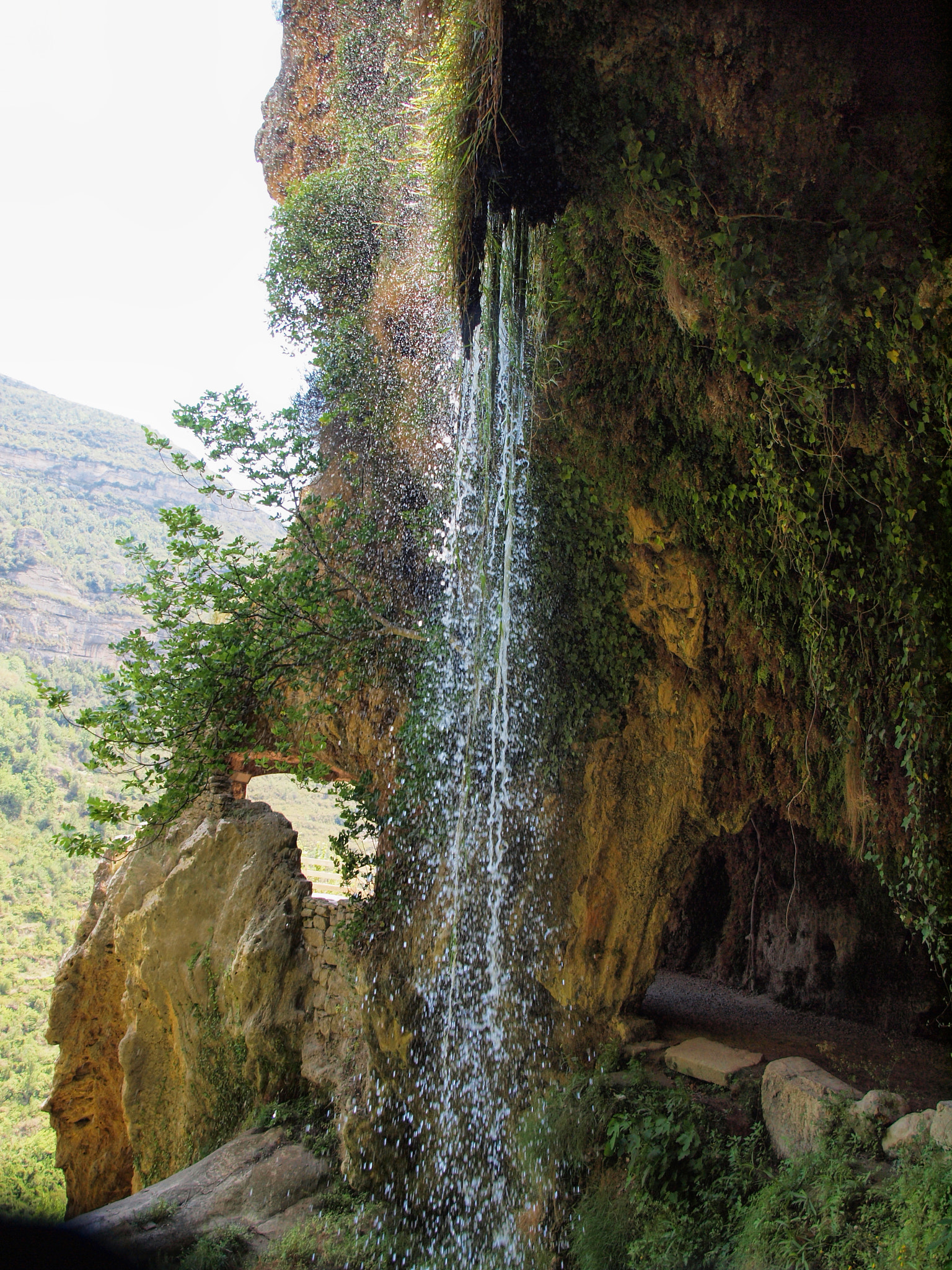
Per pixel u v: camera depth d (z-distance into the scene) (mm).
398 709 11039
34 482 113250
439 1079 9562
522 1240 7863
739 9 4539
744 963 13836
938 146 4465
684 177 5332
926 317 4832
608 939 9305
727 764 9062
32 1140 28641
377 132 13086
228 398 9594
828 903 12312
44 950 45000
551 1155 7996
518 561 9414
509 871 9625
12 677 72375
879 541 6074
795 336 5465
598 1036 9242
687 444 7535
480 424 9953
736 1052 8602
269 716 10750
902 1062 9164
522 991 9391
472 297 7582
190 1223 9297
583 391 7707
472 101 5902
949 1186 5059
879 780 6652
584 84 5426
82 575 101688
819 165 4762
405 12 7832
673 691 9023
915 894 6484
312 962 12039
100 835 9352
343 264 13258
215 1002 12547
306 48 15344
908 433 5391
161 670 9516
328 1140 10461
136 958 13859
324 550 10680
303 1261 8570
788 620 7570
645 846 9320
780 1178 6309
